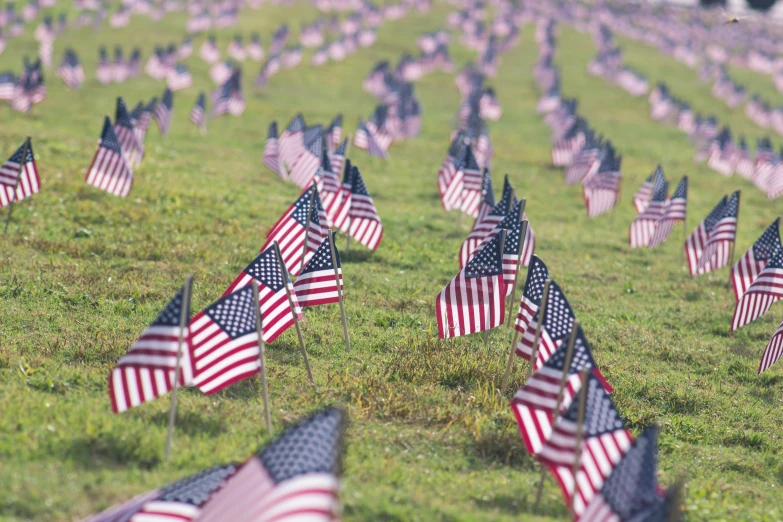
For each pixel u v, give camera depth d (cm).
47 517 1477
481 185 4344
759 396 2716
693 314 3506
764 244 3484
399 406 2209
